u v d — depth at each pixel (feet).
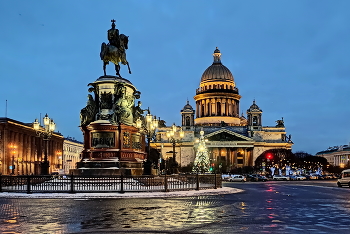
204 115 620.49
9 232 48.55
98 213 65.67
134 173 130.93
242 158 587.68
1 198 94.53
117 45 149.07
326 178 418.51
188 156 570.87
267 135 582.76
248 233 47.88
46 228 51.19
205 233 47.83
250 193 124.77
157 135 573.33
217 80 621.72
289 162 524.93
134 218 60.08
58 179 112.57
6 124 354.74
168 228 51.26
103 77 143.43
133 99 151.12
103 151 133.28
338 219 60.08
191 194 107.24
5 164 350.64
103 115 137.80
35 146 417.49
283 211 70.28
